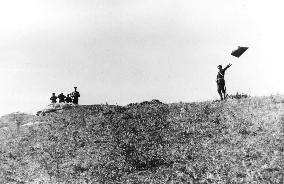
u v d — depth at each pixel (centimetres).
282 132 2472
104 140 2859
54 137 3064
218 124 2812
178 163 2414
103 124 3134
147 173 2361
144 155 2573
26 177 2522
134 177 2328
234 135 2594
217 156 2394
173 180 2223
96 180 2339
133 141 2781
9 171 2636
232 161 2298
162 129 2916
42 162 2698
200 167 2311
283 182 2025
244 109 2941
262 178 2086
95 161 2583
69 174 2469
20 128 3453
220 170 2239
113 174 2394
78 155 2702
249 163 2242
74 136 3005
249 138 2506
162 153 2566
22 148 2988
